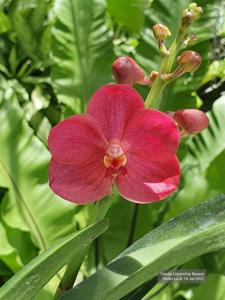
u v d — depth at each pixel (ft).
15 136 1.00
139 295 0.79
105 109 0.55
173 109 1.09
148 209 1.05
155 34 0.60
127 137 0.57
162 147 0.56
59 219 0.98
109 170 0.57
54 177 0.58
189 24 0.58
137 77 0.60
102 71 1.12
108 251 1.04
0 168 0.97
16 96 1.06
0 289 0.54
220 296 0.94
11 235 0.95
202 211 0.70
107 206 0.63
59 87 1.10
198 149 1.09
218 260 1.01
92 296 0.59
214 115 1.11
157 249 0.59
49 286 0.91
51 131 0.55
